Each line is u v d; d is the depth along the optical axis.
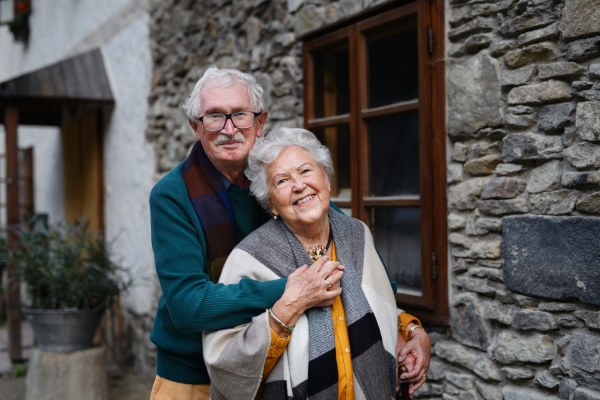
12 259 3.65
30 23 7.77
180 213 1.57
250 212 1.71
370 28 2.43
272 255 1.54
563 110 1.71
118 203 4.93
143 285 4.37
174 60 4.00
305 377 1.43
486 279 1.99
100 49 5.32
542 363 1.79
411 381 1.69
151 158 4.35
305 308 1.42
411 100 2.31
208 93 1.59
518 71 1.83
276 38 3.02
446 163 2.14
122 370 4.54
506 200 1.89
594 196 1.60
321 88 2.82
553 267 1.70
